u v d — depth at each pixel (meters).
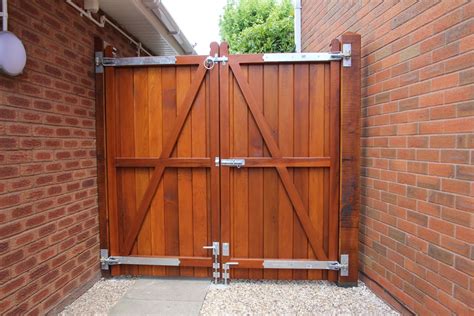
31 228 1.96
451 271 1.70
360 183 2.71
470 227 1.58
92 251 2.68
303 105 2.60
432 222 1.85
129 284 2.71
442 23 1.75
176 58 2.64
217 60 2.60
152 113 2.71
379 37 2.39
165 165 2.70
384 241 2.36
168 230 2.77
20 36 1.88
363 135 2.66
